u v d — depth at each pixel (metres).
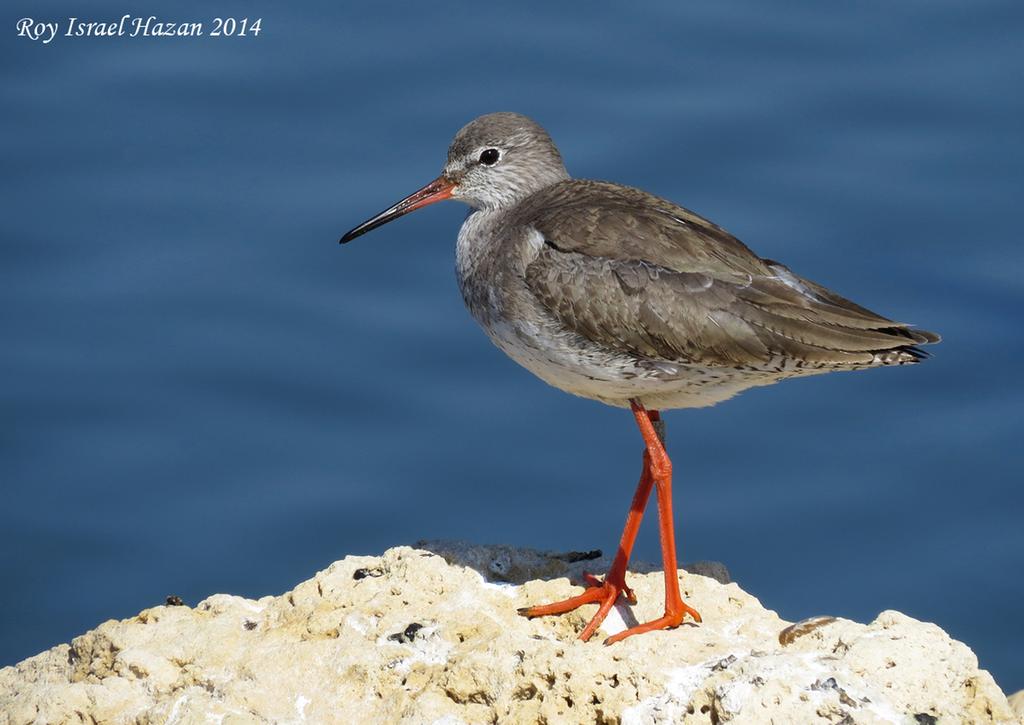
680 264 12.67
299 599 12.07
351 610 11.79
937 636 10.61
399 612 11.58
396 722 10.53
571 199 13.92
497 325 13.56
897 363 12.62
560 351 13.03
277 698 10.84
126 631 11.90
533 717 10.28
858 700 9.69
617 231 12.94
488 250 14.00
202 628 11.76
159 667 11.30
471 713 10.46
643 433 12.94
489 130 15.11
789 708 9.62
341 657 11.05
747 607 12.09
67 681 11.88
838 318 12.57
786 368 12.60
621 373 12.89
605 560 13.30
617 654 10.68
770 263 13.38
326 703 10.77
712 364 12.59
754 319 12.44
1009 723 10.05
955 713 10.03
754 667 9.97
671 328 12.48
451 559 12.86
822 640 10.98
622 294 12.59
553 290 12.83
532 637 11.27
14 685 12.18
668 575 11.96
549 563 13.20
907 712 10.06
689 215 13.51
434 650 11.09
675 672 10.36
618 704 10.20
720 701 9.79
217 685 11.05
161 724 10.71
